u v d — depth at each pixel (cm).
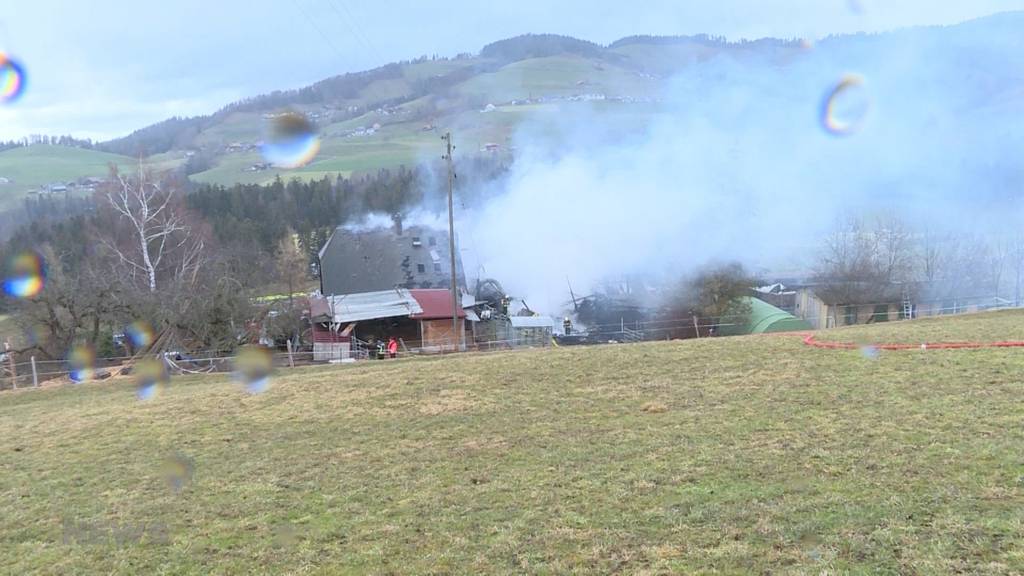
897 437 671
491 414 948
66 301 2661
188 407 1156
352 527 591
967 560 416
